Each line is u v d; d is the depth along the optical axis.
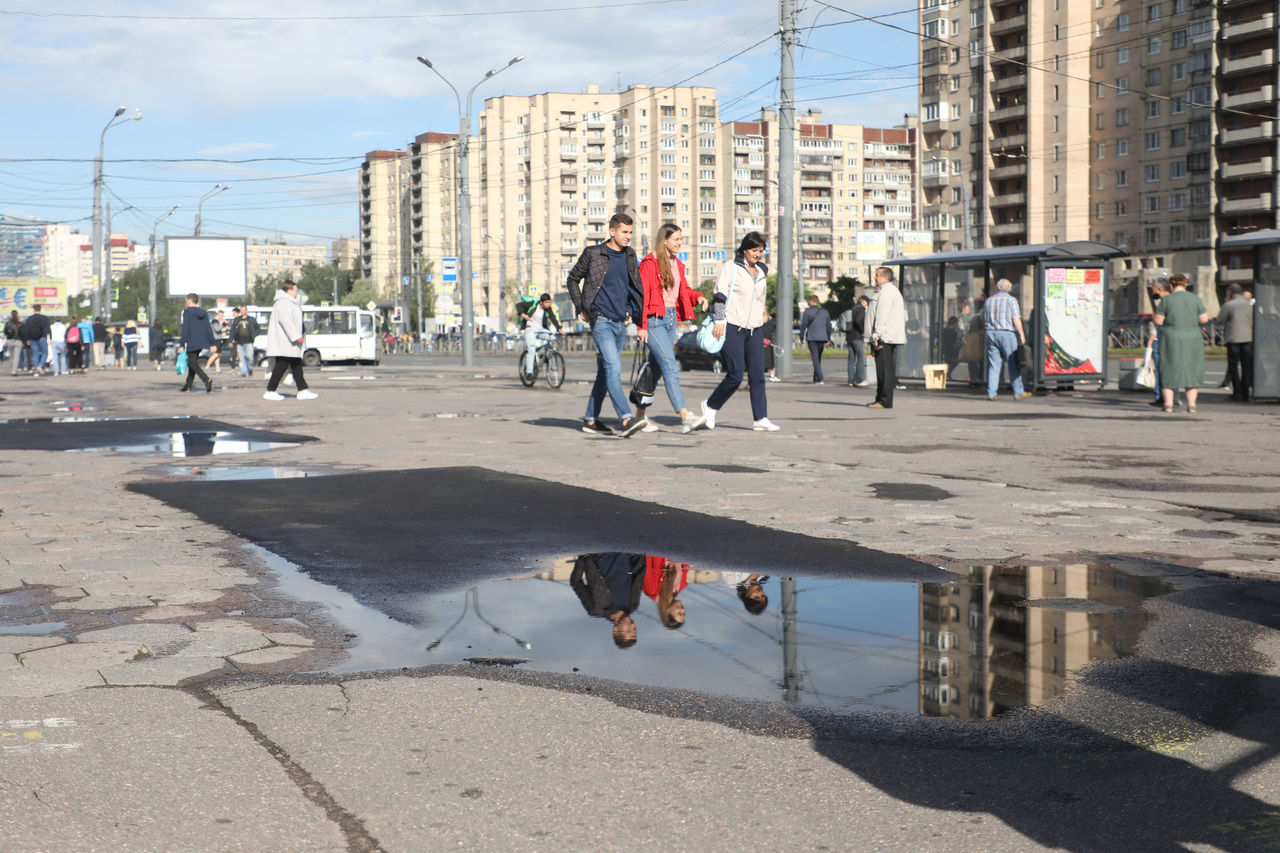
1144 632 4.54
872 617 4.77
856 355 24.38
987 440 12.11
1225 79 87.62
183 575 5.62
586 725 3.46
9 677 3.98
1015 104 99.12
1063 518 7.25
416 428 13.60
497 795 2.95
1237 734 3.38
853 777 3.06
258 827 2.75
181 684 3.92
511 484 8.63
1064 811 2.84
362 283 151.00
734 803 2.89
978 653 4.24
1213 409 16.86
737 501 7.88
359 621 4.74
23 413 17.12
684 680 3.91
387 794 2.95
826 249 164.62
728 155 150.12
